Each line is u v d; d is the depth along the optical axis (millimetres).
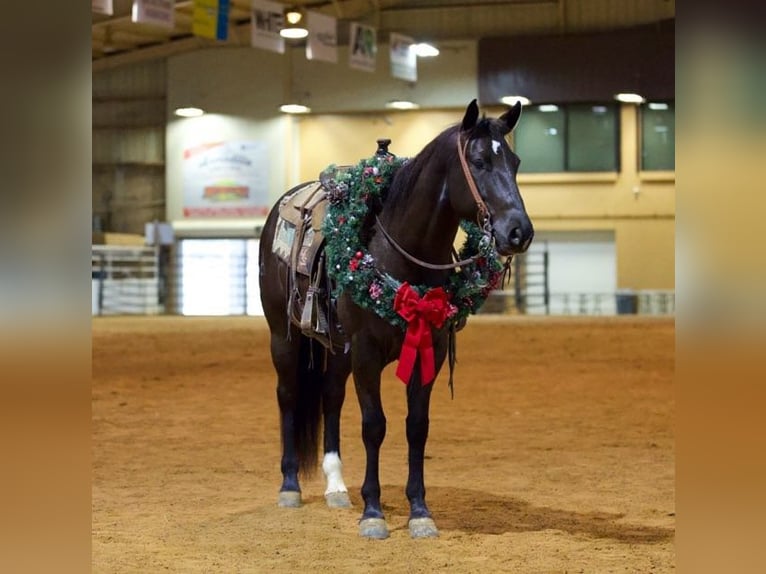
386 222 5879
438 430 10242
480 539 5832
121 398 12727
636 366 16406
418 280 5801
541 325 28359
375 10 39031
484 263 5773
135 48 40781
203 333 24812
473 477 7840
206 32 21656
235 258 39938
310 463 6965
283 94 39969
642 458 8609
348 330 5957
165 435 10023
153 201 41656
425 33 38875
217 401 12500
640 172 38062
